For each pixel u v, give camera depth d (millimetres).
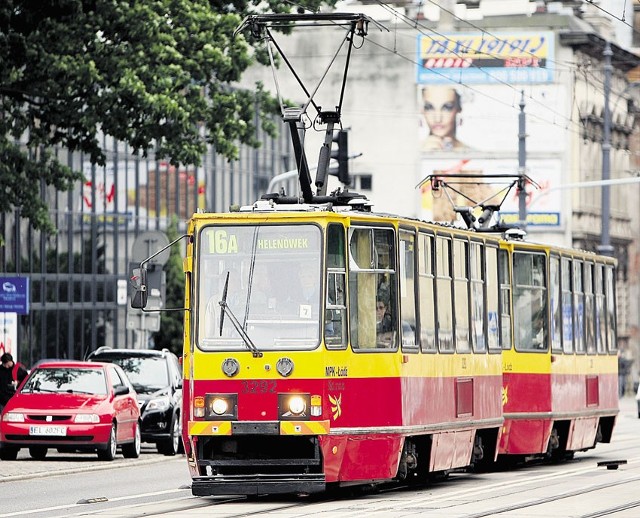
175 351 104125
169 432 60375
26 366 103562
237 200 134625
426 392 38906
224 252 35844
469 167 149250
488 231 49719
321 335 35125
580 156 149250
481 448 44781
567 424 52938
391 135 150625
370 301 36406
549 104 147000
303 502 35812
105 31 59156
